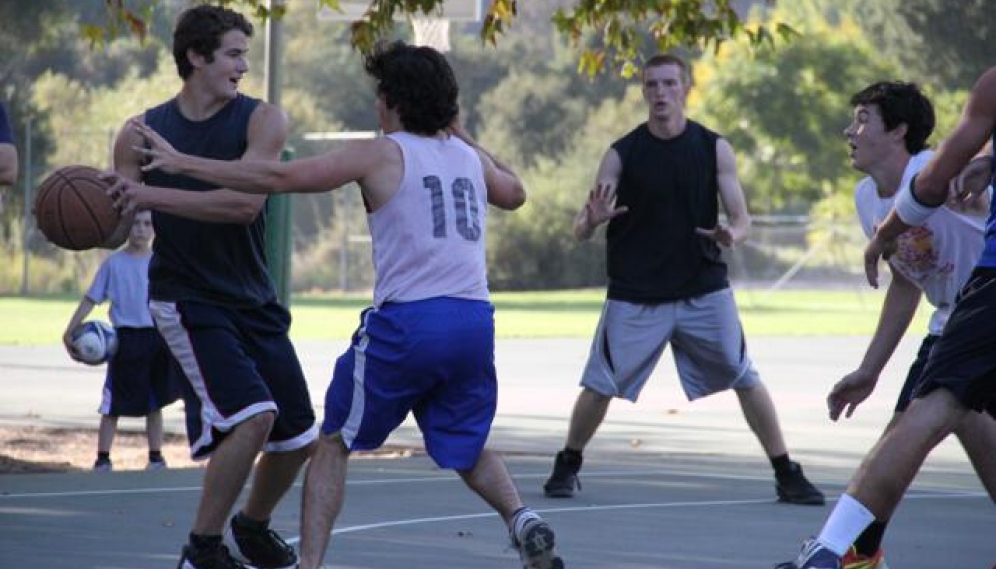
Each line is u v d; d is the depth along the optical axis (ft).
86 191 55.11
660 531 70.64
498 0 103.19
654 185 80.79
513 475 91.04
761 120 494.18
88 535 67.36
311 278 431.02
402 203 50.52
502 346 223.51
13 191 384.06
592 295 433.07
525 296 426.10
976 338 45.34
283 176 49.85
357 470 91.04
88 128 467.11
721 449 106.73
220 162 49.98
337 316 300.61
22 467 97.40
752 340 243.81
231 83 55.06
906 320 57.98
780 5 504.02
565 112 586.45
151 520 71.61
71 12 396.98
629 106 503.20
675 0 102.78
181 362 55.16
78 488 82.33
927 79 433.48
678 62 81.20
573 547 66.39
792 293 442.91
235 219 53.06
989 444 55.47
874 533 50.29
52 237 55.31
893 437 46.09
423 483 85.25
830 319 313.53
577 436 81.76
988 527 72.43
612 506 78.54
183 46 54.85
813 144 496.23
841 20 522.88
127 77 535.19
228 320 54.95
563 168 482.28
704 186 81.25
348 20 111.34
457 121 52.80
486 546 65.62
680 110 81.25
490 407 51.75
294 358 56.59
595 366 81.56
